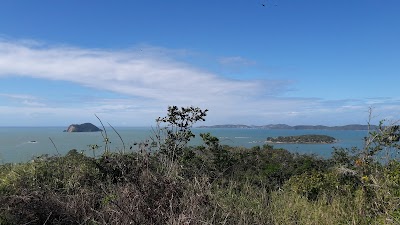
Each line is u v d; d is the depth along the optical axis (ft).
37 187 17.30
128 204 15.10
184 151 21.44
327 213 16.63
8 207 15.31
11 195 16.15
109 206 15.72
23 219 15.21
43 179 19.02
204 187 16.26
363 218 16.03
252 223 15.93
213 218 14.76
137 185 15.57
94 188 18.13
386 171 18.30
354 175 19.38
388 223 14.48
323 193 19.01
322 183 19.44
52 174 19.38
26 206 15.66
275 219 16.33
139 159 17.87
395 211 15.46
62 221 15.92
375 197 16.89
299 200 18.60
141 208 14.80
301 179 20.16
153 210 14.71
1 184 17.62
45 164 20.22
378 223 14.94
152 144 20.08
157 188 15.30
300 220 16.55
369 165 19.26
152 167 18.24
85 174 19.06
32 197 16.01
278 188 20.75
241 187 19.63
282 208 17.69
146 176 15.78
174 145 21.09
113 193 17.04
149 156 18.60
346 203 17.80
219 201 16.55
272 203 18.02
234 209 16.49
